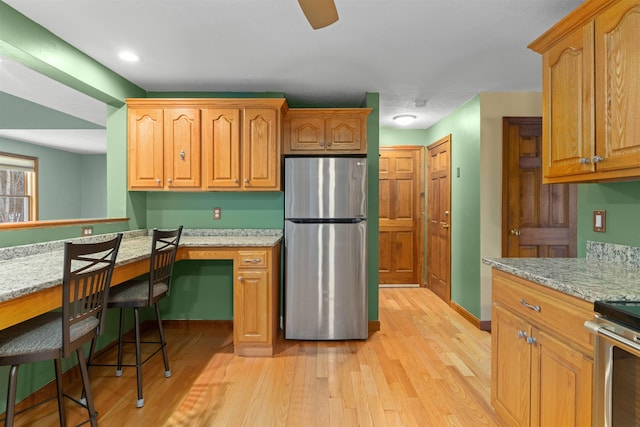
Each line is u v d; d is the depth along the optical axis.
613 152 1.48
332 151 3.38
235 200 3.51
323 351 2.96
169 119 3.15
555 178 1.87
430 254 5.02
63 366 2.38
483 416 2.02
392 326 3.57
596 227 2.05
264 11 2.05
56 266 1.89
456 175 4.11
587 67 1.61
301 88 3.38
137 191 3.35
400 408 2.10
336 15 1.49
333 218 3.15
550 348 1.47
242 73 2.99
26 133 5.24
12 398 1.41
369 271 3.51
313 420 1.98
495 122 3.50
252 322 2.86
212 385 2.38
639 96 1.36
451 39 2.39
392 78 3.11
